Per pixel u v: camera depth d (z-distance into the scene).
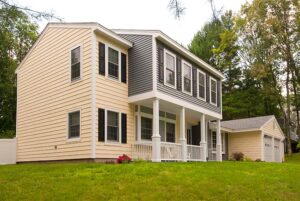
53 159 18.30
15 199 9.40
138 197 9.69
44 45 19.88
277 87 41.00
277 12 36.28
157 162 16.30
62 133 17.94
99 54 17.20
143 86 18.36
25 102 20.84
